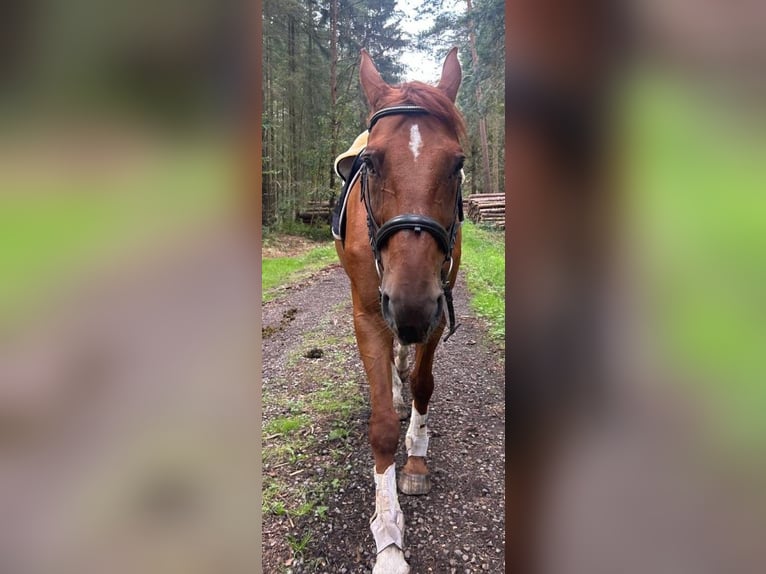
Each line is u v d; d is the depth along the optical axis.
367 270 1.96
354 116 13.86
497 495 2.20
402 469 2.40
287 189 12.99
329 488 2.28
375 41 14.23
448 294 1.96
